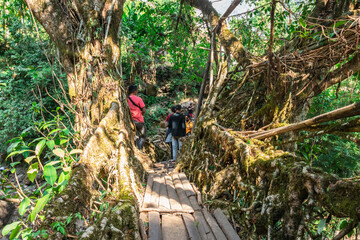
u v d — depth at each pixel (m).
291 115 3.65
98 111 4.85
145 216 2.65
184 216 2.68
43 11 5.02
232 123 4.41
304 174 1.87
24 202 1.99
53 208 1.94
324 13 3.77
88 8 5.05
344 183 1.61
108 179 3.06
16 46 8.49
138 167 4.07
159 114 11.82
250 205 2.41
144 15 7.88
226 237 2.33
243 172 2.92
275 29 5.74
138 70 11.89
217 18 5.99
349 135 2.08
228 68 5.45
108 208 2.19
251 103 4.41
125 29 9.27
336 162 6.37
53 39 5.12
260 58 4.16
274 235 1.97
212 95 5.32
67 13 5.05
